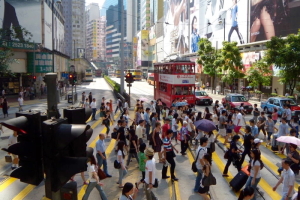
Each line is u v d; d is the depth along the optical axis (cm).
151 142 1166
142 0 13775
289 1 3288
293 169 925
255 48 3984
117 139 1210
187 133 1319
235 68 4081
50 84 431
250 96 3853
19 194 915
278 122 2188
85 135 419
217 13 5100
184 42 6931
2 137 1727
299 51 2558
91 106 2280
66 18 13950
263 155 1321
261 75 3431
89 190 764
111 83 6281
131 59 15625
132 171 1109
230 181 934
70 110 444
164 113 2162
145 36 11394
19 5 4181
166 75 2862
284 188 725
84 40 15650
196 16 6134
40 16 4450
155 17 10906
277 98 2430
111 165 1188
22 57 4200
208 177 756
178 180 1016
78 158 381
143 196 880
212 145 1096
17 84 4475
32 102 3634
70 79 3475
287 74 2656
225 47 3925
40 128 393
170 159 999
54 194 380
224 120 1497
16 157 1111
